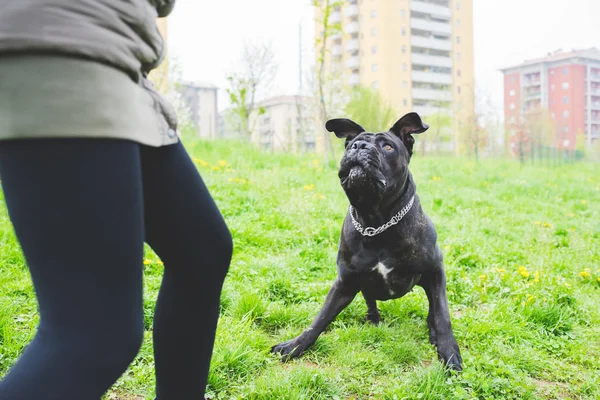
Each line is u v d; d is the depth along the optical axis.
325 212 7.08
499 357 3.22
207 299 1.52
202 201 1.46
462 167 15.13
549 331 3.74
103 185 1.06
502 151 30.00
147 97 1.23
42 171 1.02
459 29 66.50
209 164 10.35
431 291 3.32
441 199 9.10
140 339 1.19
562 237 7.10
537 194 11.37
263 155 12.62
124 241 1.10
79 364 1.06
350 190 3.05
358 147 3.03
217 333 3.09
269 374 2.71
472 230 6.97
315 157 14.13
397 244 3.18
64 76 1.02
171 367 1.58
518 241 6.75
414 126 3.31
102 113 1.06
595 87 54.94
